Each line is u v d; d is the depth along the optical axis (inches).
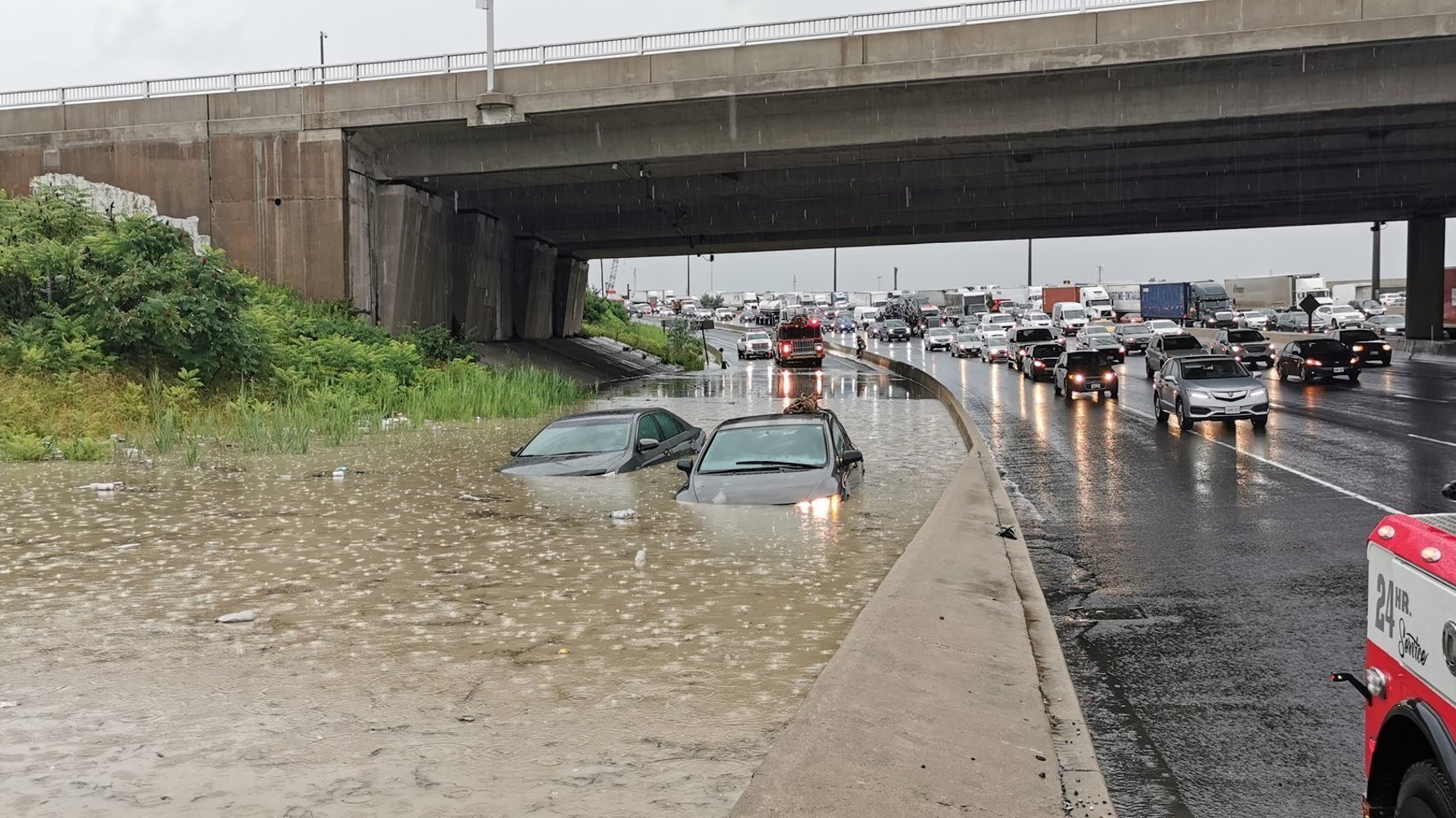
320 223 1675.7
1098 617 337.1
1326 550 433.4
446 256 1988.2
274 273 1696.6
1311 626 320.2
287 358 1215.6
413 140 1742.1
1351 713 246.1
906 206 2129.7
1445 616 127.0
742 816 170.2
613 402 1395.2
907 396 1466.5
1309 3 1293.1
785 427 552.4
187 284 1087.6
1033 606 347.9
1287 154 1653.5
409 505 514.3
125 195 1745.8
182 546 413.7
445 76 1633.9
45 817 171.8
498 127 1668.3
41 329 993.5
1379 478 632.4
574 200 2036.2
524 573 361.7
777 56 1501.0
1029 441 906.1
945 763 202.7
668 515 477.4
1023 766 207.9
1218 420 955.3
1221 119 1387.8
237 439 868.0
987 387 1614.2
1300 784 207.2
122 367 1006.4
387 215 1782.7
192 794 181.2
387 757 197.9
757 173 1900.8
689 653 267.0
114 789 183.6
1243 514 526.3
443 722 217.2
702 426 1056.8
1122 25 1368.1
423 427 1018.7
